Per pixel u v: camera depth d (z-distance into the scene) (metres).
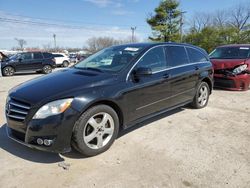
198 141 3.88
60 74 3.91
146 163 3.20
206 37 36.16
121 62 3.97
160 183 2.78
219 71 7.87
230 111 5.53
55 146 2.99
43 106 2.98
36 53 16.81
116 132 3.59
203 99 5.72
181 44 5.14
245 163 3.21
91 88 3.28
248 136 4.09
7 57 16.27
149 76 4.06
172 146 3.69
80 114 3.11
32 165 3.15
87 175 2.93
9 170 3.03
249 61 7.75
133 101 3.77
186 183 2.78
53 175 2.93
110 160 3.27
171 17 32.75
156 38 33.06
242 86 7.74
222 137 4.04
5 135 4.08
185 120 4.86
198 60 5.48
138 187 2.71
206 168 3.08
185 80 4.89
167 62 4.56
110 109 3.45
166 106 4.53
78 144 3.15
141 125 4.55
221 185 2.75
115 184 2.76
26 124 3.02
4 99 7.02
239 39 36.00
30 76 15.12
